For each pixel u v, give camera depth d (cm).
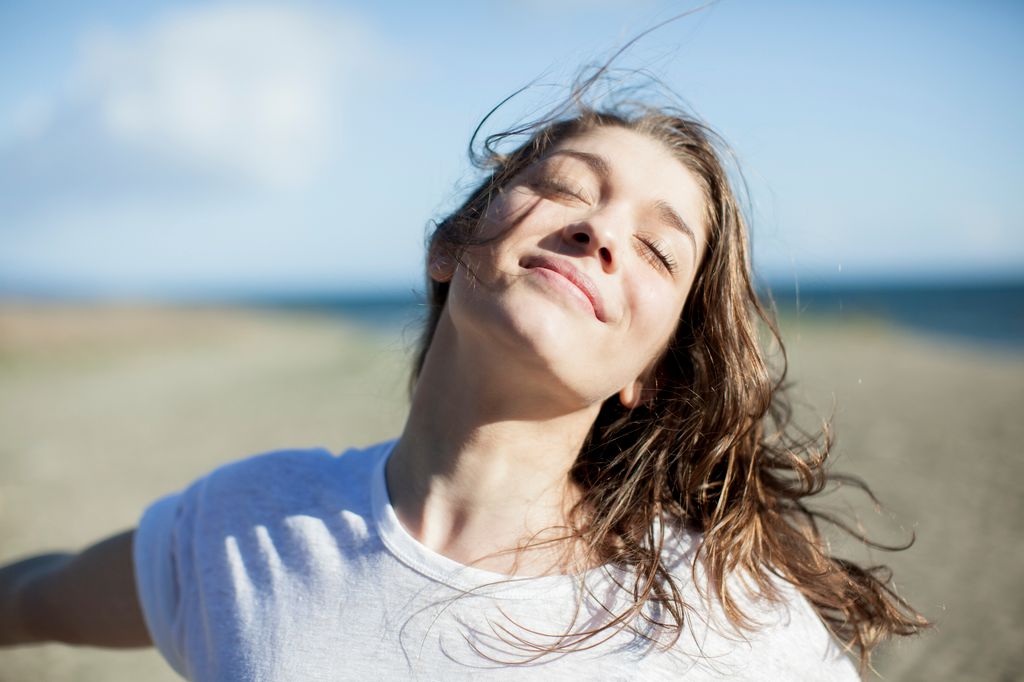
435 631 142
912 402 1003
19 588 203
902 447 719
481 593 145
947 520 487
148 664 353
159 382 1511
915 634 191
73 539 504
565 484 172
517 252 159
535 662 139
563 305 153
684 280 174
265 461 180
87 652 367
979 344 2122
